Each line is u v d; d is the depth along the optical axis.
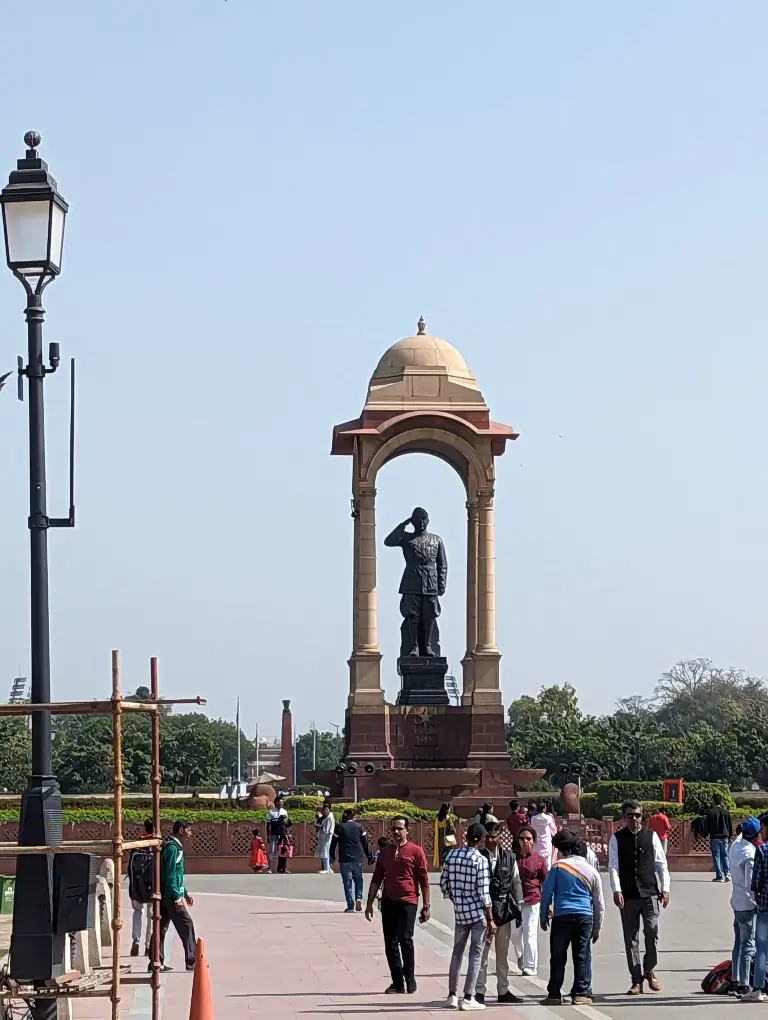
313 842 55.72
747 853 25.52
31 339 20.27
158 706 20.75
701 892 47.09
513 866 25.11
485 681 63.78
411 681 64.81
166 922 29.06
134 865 30.36
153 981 19.75
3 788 140.75
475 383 66.81
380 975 28.42
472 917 24.14
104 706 18.27
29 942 18.97
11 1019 20.69
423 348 66.56
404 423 64.88
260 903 43.66
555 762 152.12
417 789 61.66
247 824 55.28
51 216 20.27
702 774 156.12
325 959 30.83
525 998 25.45
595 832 55.72
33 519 19.97
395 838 26.39
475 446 65.25
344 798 61.66
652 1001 24.86
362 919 38.88
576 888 24.52
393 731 63.44
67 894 19.12
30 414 20.20
